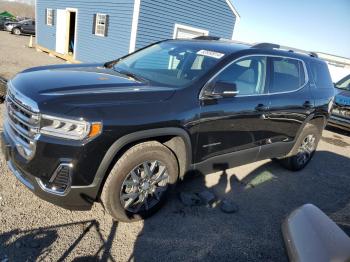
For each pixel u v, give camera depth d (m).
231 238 3.28
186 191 3.99
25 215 3.05
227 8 15.01
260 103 3.92
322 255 1.54
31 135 2.62
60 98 2.63
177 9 13.07
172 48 4.17
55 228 2.96
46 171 2.62
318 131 5.34
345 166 6.14
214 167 3.77
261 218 3.74
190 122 3.18
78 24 15.38
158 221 3.33
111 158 2.71
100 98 2.74
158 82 3.41
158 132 2.95
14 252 2.61
